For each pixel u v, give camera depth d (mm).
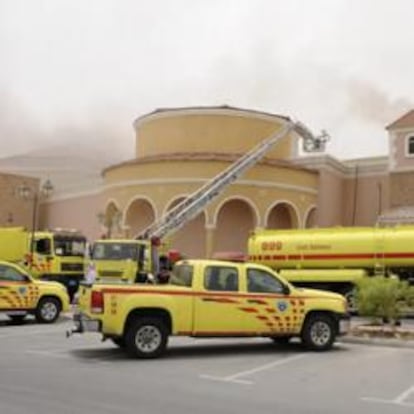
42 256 32281
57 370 13156
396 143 43656
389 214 40719
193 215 36875
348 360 15102
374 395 11234
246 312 15727
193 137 44781
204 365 14094
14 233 32219
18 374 12586
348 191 47781
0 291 21906
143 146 46938
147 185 40938
